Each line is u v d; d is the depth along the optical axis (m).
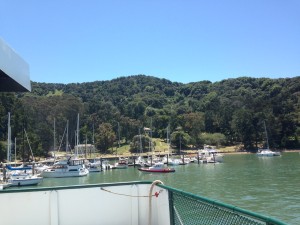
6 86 4.88
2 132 110.00
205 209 3.88
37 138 114.38
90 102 172.12
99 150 140.62
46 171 77.00
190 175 74.69
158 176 75.81
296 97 168.50
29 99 142.25
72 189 5.68
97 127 150.38
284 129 150.12
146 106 193.00
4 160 97.44
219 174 73.81
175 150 144.75
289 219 28.62
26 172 68.94
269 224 2.80
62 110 136.88
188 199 4.34
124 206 5.79
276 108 159.25
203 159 110.88
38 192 5.57
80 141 139.75
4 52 3.85
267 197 40.97
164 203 5.25
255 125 152.88
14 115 112.12
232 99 192.88
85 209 5.67
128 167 103.81
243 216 3.21
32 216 5.52
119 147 146.25
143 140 140.38
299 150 144.38
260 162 102.75
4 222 5.45
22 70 4.52
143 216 5.78
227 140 162.25
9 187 56.69
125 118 158.25
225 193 46.28
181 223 4.54
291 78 195.88
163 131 161.88
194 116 163.50
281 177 62.53
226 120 166.38
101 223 5.69
